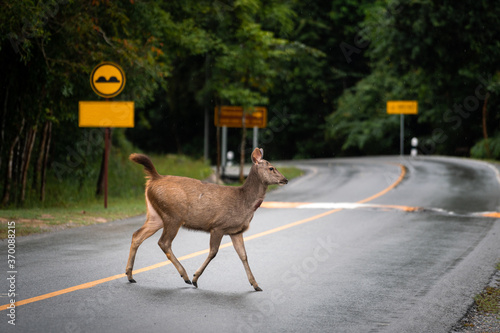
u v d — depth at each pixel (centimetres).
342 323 1050
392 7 5675
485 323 1077
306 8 9256
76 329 976
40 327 980
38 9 2266
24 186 2877
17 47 2402
